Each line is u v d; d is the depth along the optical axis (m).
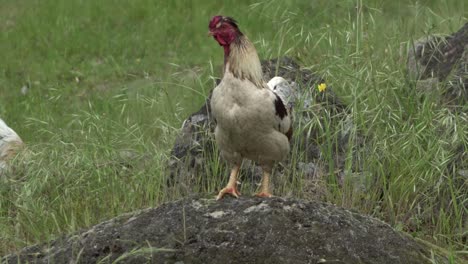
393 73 23.19
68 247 16.67
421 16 33.47
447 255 17.75
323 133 20.75
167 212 16.48
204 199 16.69
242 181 21.09
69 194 21.14
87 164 21.53
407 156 20.53
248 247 15.53
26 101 35.78
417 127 20.42
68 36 42.56
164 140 23.05
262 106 15.80
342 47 25.28
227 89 15.88
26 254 17.02
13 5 46.69
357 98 21.41
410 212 20.22
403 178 20.28
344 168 21.16
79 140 24.34
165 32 42.22
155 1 45.31
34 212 20.73
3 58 40.81
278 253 15.45
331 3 34.94
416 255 16.45
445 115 21.20
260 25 39.19
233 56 15.87
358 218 16.83
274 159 16.78
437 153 19.94
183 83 32.84
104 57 40.28
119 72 38.44
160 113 28.72
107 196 21.30
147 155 22.45
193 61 38.59
